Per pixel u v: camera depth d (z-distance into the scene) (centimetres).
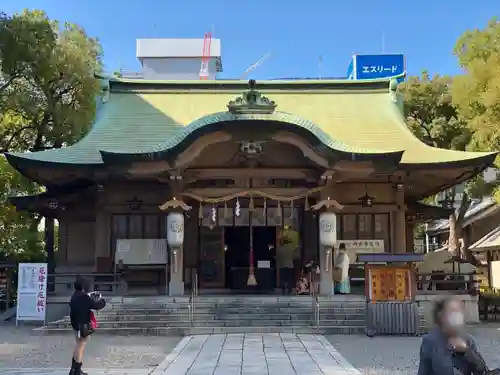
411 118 3216
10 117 2784
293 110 2431
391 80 2534
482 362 490
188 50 6041
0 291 2400
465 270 2127
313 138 1805
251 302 1756
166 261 2098
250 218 2031
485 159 1928
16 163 1944
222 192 1955
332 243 1873
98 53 2916
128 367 1112
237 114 1806
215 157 1964
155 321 1638
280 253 2178
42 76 2430
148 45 6047
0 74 2472
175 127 2300
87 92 2639
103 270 2092
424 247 5172
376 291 1534
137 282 2153
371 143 2194
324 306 1728
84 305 977
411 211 2536
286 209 2194
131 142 2183
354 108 2445
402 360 1166
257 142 1847
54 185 2227
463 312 499
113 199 2152
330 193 1936
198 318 1664
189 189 1953
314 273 1978
